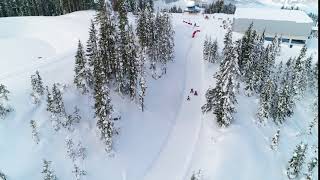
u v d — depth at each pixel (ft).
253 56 222.07
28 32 296.30
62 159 140.46
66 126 151.23
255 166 152.66
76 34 270.26
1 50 254.47
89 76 174.70
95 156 147.13
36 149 139.03
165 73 221.87
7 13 365.20
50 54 249.34
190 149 164.66
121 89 180.24
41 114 152.66
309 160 167.84
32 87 164.14
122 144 157.07
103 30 179.42
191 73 235.61
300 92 220.84
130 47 180.55
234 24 328.49
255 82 209.36
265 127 184.03
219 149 156.66
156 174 150.71
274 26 319.06
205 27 344.69
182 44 284.20
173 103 198.39
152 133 171.42
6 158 131.95
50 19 310.86
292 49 306.96
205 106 186.19
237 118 181.78
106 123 145.79
